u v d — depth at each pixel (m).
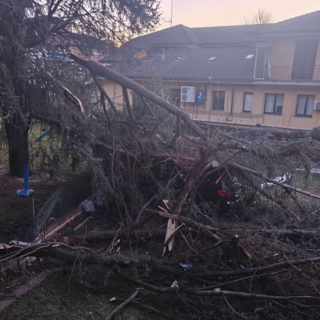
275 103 17.45
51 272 4.35
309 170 5.46
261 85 17.16
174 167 5.83
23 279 4.16
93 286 4.03
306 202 6.43
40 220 5.21
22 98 5.16
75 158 5.54
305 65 17.09
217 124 6.08
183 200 4.89
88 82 6.11
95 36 7.45
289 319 3.66
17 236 5.35
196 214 5.36
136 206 5.66
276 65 17.58
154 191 6.09
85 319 3.63
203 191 5.90
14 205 6.47
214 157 5.59
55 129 5.52
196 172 5.11
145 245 5.14
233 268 4.31
